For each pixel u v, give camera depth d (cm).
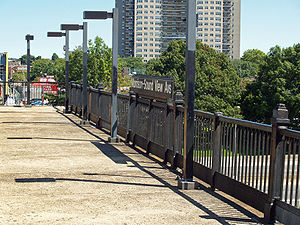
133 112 1116
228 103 6406
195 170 744
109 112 1370
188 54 663
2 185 661
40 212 527
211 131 678
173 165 822
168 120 870
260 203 530
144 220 505
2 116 1767
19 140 1138
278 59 5628
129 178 732
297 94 5406
